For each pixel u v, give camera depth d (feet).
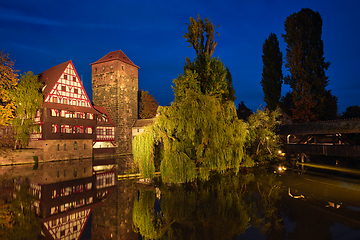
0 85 105.09
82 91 131.13
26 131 109.40
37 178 67.72
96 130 139.54
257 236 27.55
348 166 84.07
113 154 146.30
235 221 32.89
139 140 55.98
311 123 81.56
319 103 102.27
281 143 91.20
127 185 57.98
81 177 69.21
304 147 80.07
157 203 42.65
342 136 71.36
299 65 108.47
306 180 59.52
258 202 41.11
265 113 88.99
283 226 30.35
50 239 28.78
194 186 54.60
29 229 32.01
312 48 106.93
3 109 103.96
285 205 39.09
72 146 121.39
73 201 44.88
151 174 55.57
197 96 52.95
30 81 109.91
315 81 102.94
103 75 159.12
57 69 130.62
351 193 46.11
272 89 123.13
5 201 45.06
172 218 35.22
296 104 106.73
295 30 110.73
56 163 104.06
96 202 44.14
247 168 80.94
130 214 37.63
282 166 85.46
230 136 56.49
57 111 117.08
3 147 97.71
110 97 155.22
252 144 97.04
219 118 56.24
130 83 163.22
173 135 54.95
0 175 72.79
